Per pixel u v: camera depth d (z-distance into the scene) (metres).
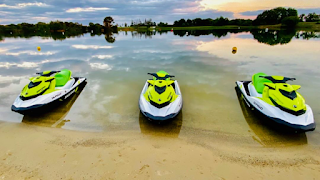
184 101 6.53
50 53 14.94
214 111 5.89
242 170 3.64
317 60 11.12
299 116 4.39
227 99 6.64
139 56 13.56
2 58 13.12
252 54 13.25
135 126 5.20
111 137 4.73
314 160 3.89
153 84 5.56
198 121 5.39
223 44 18.31
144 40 23.52
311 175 3.50
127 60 12.35
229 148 4.31
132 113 5.84
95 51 15.76
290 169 3.66
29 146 4.38
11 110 5.78
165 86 5.38
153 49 16.36
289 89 4.69
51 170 3.64
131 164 3.78
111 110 6.02
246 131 4.93
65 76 6.90
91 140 4.60
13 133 4.90
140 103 5.41
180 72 9.58
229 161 3.89
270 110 4.76
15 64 11.46
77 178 3.44
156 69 10.18
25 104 5.27
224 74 9.12
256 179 3.42
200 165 3.77
